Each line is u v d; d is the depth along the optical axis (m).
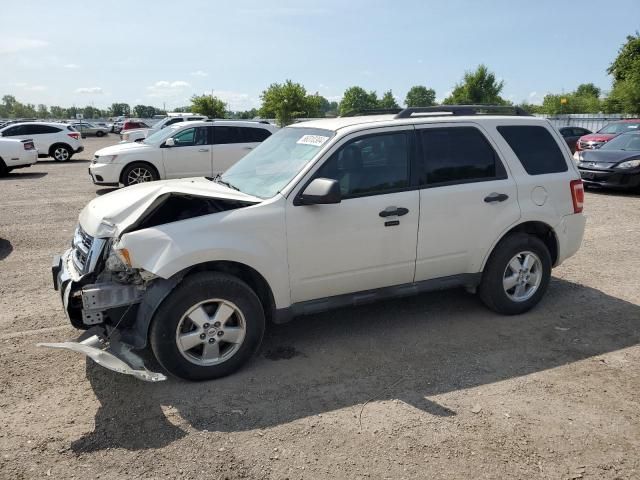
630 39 41.34
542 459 2.97
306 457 3.00
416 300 5.41
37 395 3.64
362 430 3.24
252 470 2.90
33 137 22.19
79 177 16.44
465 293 5.59
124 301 3.66
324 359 4.16
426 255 4.47
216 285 3.70
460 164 4.57
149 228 3.64
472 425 3.29
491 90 45.88
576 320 4.91
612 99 38.66
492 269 4.80
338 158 4.14
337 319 4.95
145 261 3.54
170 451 3.05
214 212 3.92
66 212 10.36
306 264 4.04
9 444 3.11
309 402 3.56
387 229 4.25
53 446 3.10
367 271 4.28
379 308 5.20
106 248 3.78
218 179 4.86
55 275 4.31
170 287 3.60
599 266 6.62
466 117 4.69
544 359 4.15
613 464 2.93
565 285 5.89
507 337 4.54
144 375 3.40
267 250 3.86
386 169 4.29
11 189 13.60
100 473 2.88
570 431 3.22
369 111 5.38
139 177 12.49
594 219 9.51
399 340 4.50
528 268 4.95
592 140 18.33
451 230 4.52
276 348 4.36
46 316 5.05
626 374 3.92
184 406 3.51
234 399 3.59
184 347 3.70
